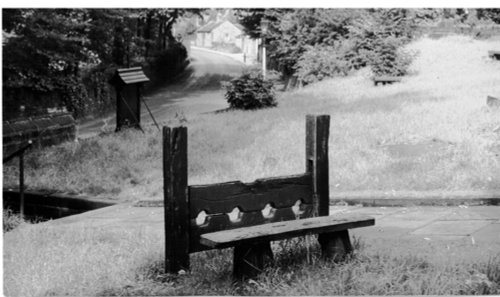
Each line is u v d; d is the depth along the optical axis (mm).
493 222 8156
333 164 11945
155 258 6930
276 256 6559
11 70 26359
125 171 14227
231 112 21125
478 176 10297
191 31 80812
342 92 22766
